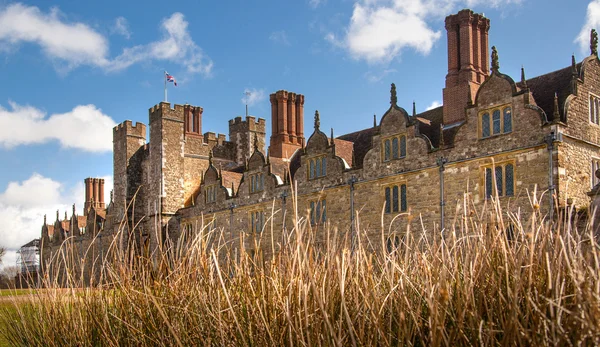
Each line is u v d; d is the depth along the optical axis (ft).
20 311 42.16
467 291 24.49
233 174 142.00
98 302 38.70
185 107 178.70
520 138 77.10
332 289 27.71
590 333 20.13
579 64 83.56
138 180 176.76
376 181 96.53
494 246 26.09
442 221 84.64
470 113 83.66
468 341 23.27
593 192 52.85
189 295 33.65
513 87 78.79
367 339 26.14
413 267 29.91
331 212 104.22
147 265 37.81
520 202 75.92
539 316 22.58
